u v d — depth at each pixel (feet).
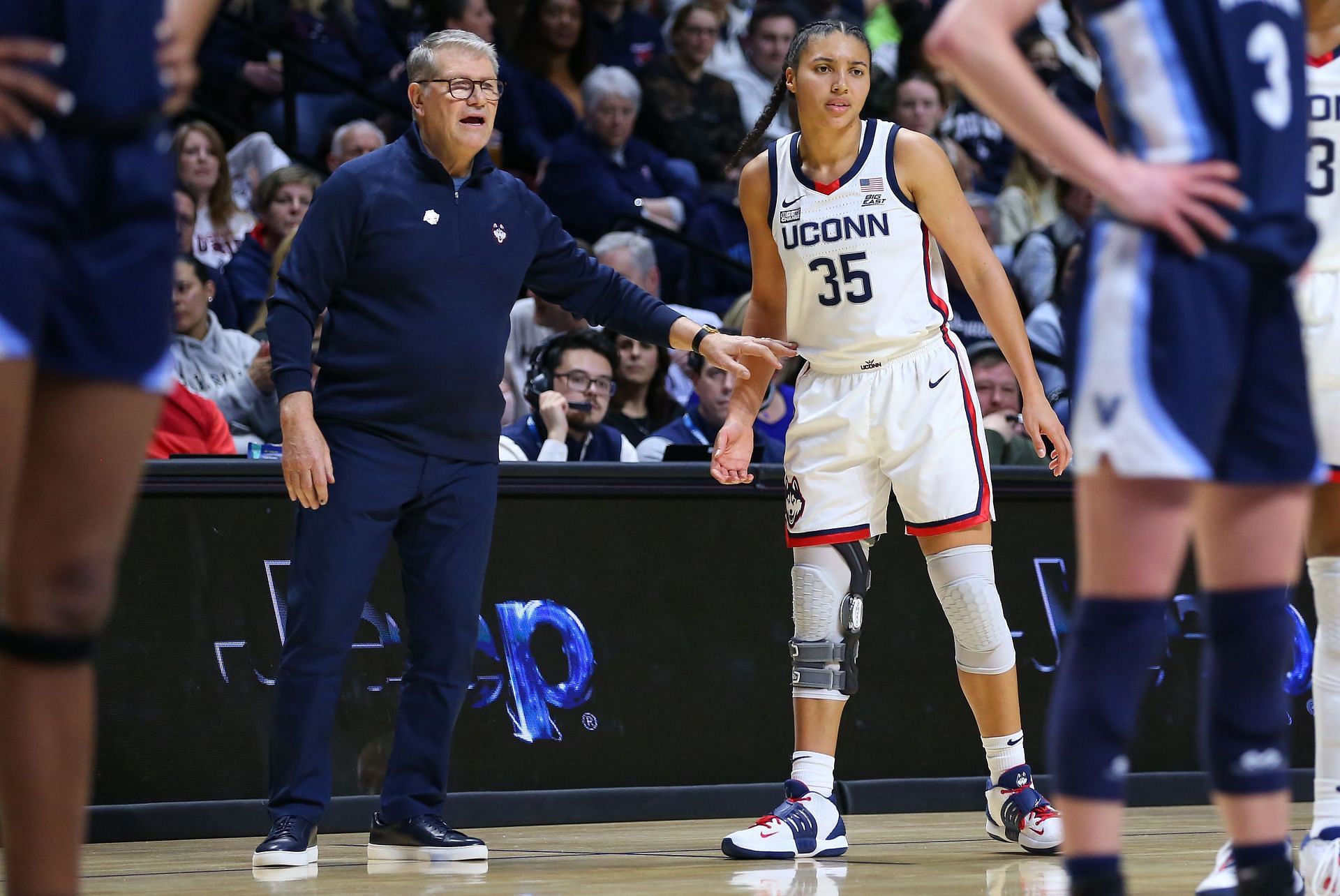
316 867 37.42
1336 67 27.66
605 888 32.42
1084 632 18.98
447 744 38.70
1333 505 27.66
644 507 49.70
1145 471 17.89
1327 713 27.63
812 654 39.17
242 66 90.43
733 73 100.22
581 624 48.73
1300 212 18.67
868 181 38.96
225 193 81.56
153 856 40.88
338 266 38.24
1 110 14.96
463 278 38.63
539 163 91.40
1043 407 40.16
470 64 38.47
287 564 46.75
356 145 85.35
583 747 48.37
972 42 18.04
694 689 49.55
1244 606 20.12
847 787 50.03
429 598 38.86
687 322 40.29
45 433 16.20
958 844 41.47
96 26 15.71
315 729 37.55
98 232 15.90
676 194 93.15
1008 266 93.15
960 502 39.04
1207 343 18.11
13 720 16.71
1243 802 20.38
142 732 45.09
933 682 51.55
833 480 39.50
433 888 32.91
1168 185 18.06
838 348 39.40
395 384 38.14
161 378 16.39
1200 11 18.53
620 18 97.76
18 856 16.97
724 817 49.24
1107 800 18.65
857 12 102.12
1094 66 106.32
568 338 62.90
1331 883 26.76
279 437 68.23
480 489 39.29
